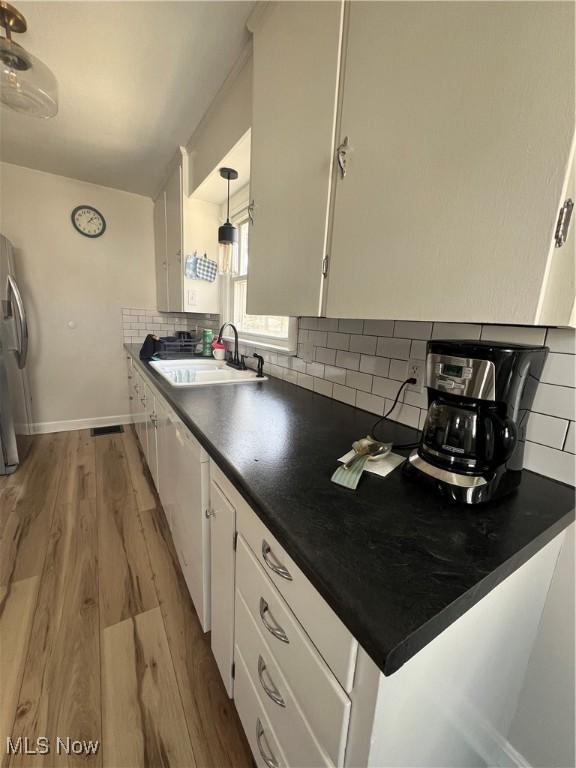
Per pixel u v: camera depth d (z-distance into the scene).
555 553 0.74
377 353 1.21
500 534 0.58
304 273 0.99
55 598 1.39
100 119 1.90
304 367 1.62
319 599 0.51
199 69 1.48
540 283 0.48
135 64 1.46
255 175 1.22
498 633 0.64
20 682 1.08
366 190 0.75
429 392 0.76
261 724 0.77
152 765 0.90
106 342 3.26
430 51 0.59
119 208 3.10
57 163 2.55
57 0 1.15
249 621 0.79
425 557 0.51
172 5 1.16
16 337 2.49
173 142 2.16
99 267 3.11
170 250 2.71
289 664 0.61
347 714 0.47
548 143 0.45
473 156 0.54
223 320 2.65
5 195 2.65
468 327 0.91
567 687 0.78
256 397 1.45
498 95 0.50
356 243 0.79
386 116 0.69
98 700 1.04
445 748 0.62
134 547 1.71
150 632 1.26
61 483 2.28
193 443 1.11
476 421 0.67
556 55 0.43
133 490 2.22
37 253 2.84
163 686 1.09
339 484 0.73
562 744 0.80
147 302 3.37
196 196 2.31
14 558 1.60
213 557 1.01
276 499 0.66
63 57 1.41
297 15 0.95
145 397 2.17
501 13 0.48
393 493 0.70
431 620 0.41
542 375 0.76
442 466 0.70
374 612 0.41
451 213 0.58
